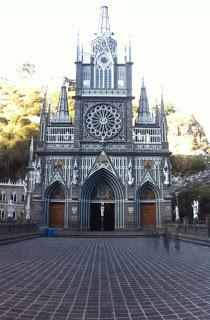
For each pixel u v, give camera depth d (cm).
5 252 2367
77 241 3834
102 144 5928
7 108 15812
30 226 4634
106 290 1131
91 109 6122
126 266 1719
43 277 1370
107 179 5919
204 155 12362
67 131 6016
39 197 5697
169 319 809
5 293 1065
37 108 15450
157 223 5672
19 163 11262
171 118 15362
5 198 9444
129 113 6109
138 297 1034
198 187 7694
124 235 4788
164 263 1847
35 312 855
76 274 1456
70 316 829
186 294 1074
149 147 5966
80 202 5731
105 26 6862
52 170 5822
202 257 2153
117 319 809
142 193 5862
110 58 6406
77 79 6256
